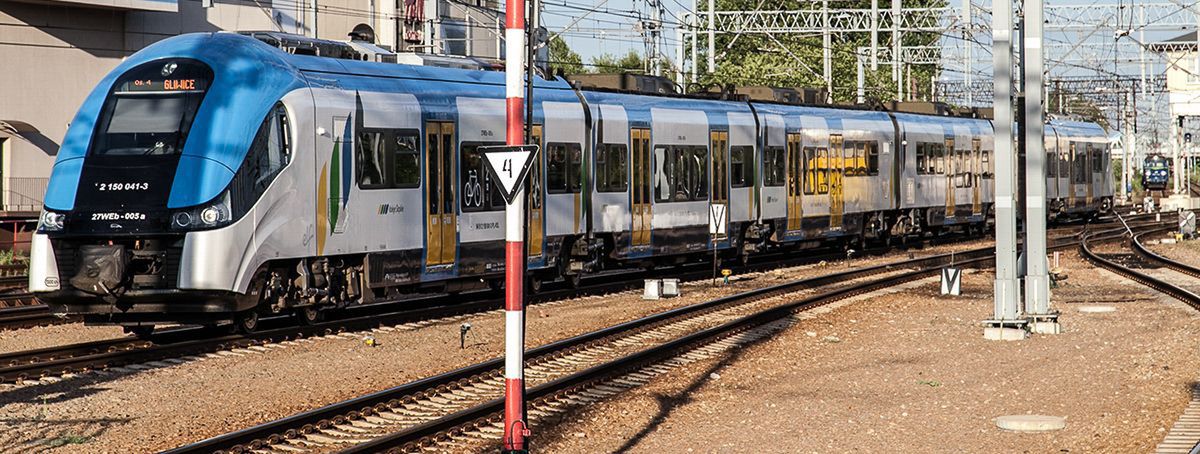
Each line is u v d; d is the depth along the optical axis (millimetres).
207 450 14367
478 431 16250
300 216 23688
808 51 79750
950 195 53188
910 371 21781
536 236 29984
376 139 25422
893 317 30016
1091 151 70000
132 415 16906
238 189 22469
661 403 19062
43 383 19000
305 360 21469
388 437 14914
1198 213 86312
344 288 25391
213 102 22734
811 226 43156
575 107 31672
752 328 27062
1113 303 32594
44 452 14844
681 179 36188
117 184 22484
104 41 56312
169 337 23891
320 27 63000
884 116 48625
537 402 18312
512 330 14047
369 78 25688
